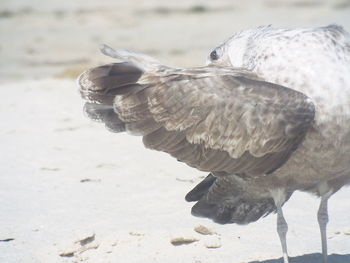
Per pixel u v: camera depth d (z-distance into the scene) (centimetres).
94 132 1800
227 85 1038
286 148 1026
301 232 1220
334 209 1318
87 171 1526
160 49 3328
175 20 4134
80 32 3866
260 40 1095
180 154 1059
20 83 2486
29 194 1405
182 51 3256
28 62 3177
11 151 1664
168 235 1184
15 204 1353
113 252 1139
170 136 1052
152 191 1408
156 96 1052
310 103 1009
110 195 1391
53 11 4331
